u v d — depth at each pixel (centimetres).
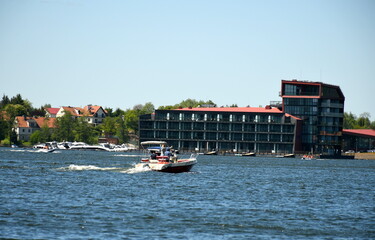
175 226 9519
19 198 11794
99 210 10675
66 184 14625
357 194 15025
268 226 9781
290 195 14125
